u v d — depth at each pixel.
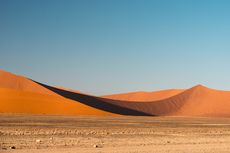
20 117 69.75
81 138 27.41
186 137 31.17
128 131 37.25
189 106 179.25
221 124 66.56
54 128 39.97
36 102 99.00
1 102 94.69
